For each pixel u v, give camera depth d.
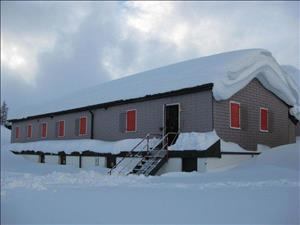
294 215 5.80
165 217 5.86
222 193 8.00
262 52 18.33
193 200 7.18
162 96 17.62
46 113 27.42
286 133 20.78
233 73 16.48
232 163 16.06
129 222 5.59
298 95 20.31
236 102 17.34
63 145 24.00
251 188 8.82
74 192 8.35
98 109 22.33
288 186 9.13
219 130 16.05
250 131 18.03
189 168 15.20
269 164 13.95
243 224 5.38
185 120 16.73
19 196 7.79
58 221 5.70
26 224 5.55
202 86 15.83
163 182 10.85
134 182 10.99
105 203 6.96
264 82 19.14
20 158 27.55
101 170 18.47
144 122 18.70
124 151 18.27
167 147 15.99
